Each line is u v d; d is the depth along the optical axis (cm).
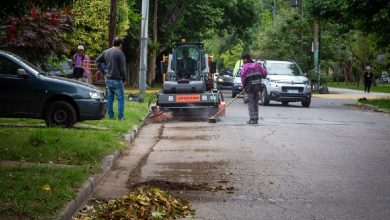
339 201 782
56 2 1018
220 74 4744
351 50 5847
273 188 856
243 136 1456
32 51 1862
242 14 5484
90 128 1417
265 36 5100
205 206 754
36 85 1408
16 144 1070
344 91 4759
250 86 1744
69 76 2498
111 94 1648
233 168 1009
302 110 2402
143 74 2442
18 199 674
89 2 3341
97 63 1650
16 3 964
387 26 2752
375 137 1463
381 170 1004
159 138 1430
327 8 2964
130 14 4041
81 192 751
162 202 738
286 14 5191
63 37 2064
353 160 1103
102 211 711
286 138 1421
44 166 893
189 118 1934
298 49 4575
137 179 914
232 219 694
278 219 694
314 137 1446
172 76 2117
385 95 3969
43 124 1466
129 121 1622
